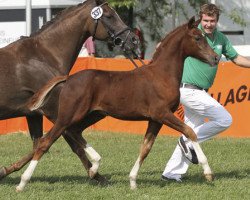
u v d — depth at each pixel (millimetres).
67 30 12414
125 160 15258
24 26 25734
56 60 12312
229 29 30844
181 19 30000
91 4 12531
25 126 20094
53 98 11898
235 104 19141
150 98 11453
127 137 19266
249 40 30719
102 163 14773
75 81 11344
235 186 12047
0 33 26031
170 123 11477
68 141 12102
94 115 11836
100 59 19688
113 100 11445
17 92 12023
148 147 11703
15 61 12039
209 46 11648
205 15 12531
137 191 11508
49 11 25750
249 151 16781
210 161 15133
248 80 19000
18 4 25703
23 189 11383
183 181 12664
